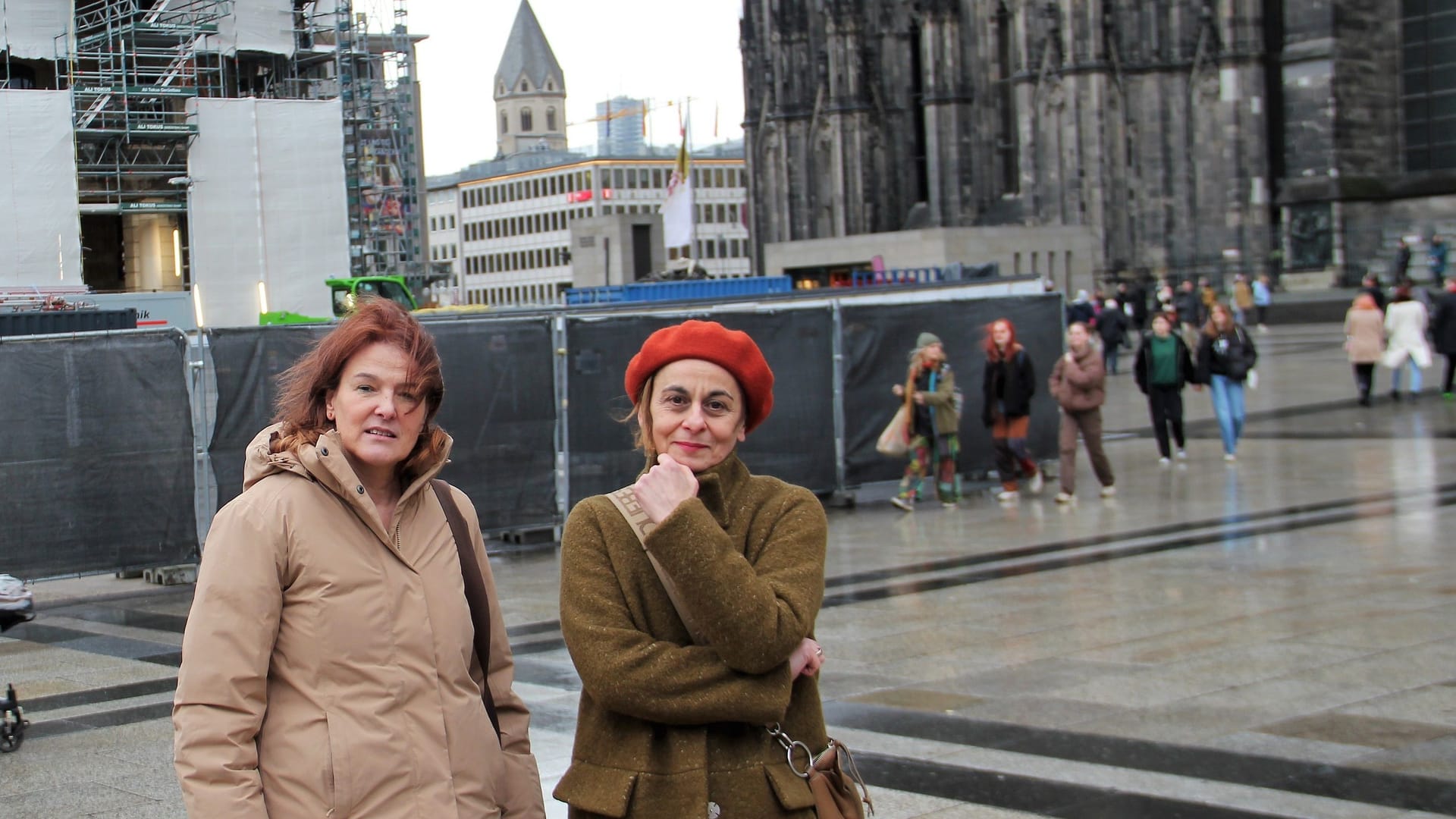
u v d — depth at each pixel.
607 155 196.25
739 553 4.36
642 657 4.26
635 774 4.33
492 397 19.55
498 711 4.91
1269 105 75.25
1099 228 75.88
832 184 91.12
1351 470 23.34
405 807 4.31
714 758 4.36
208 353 17.31
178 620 15.62
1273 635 12.29
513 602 15.72
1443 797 8.05
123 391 16.84
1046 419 25.06
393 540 4.53
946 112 84.44
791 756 4.43
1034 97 77.25
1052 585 15.15
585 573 4.41
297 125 61.53
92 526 16.70
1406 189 72.12
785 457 22.11
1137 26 76.31
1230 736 9.41
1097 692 10.67
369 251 78.06
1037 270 64.19
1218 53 74.94
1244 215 74.94
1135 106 76.56
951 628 13.26
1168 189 76.56
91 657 13.63
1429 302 55.56
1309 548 16.58
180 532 17.20
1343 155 72.94
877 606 14.49
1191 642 12.18
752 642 4.22
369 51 84.31
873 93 89.88
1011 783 8.62
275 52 65.19
